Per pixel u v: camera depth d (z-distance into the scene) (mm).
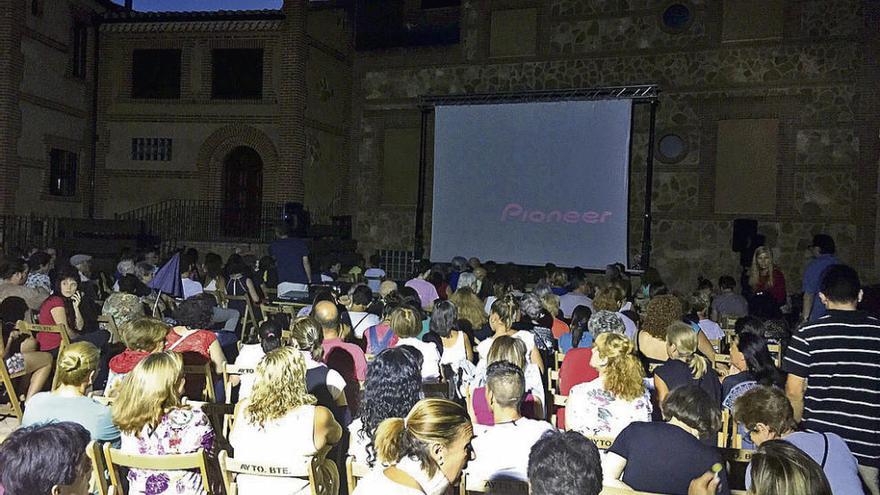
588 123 17219
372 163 20844
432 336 6309
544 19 18734
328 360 5773
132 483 3812
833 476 3545
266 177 19734
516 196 17875
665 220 17562
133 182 20625
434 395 5121
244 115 19828
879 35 15688
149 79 20594
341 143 21703
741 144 16938
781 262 16547
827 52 16156
